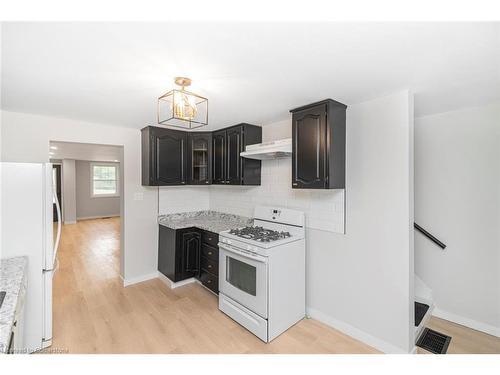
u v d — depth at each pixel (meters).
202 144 3.49
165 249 3.43
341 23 1.10
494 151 2.31
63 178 8.01
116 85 1.82
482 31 1.16
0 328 1.01
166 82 1.76
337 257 2.38
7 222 1.88
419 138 2.76
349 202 2.28
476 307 2.42
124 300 2.92
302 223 2.57
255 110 2.46
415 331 2.15
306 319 2.56
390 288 2.04
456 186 2.53
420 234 2.76
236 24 1.11
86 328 2.35
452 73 1.63
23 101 2.19
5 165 1.88
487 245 2.36
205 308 2.76
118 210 9.65
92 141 3.04
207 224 3.41
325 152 2.12
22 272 1.63
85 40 1.23
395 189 2.00
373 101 2.11
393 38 1.22
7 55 1.38
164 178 3.29
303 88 1.88
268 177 3.11
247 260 2.36
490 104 2.31
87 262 4.27
